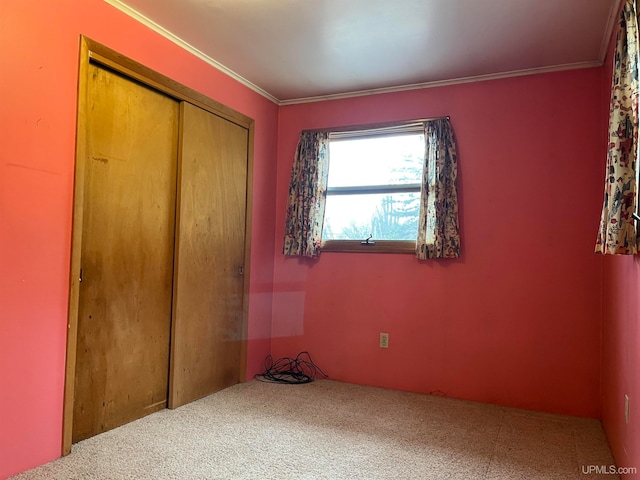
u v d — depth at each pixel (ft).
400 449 7.23
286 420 8.42
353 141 11.62
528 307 9.64
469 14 7.63
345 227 11.61
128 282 8.00
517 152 9.86
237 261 10.75
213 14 7.80
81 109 6.87
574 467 6.70
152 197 8.48
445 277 10.37
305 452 7.03
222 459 6.72
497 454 7.11
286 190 12.17
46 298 6.43
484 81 10.21
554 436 7.93
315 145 11.66
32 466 6.24
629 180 5.54
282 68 10.06
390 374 10.80
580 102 9.41
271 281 12.10
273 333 12.10
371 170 11.38
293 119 12.21
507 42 8.57
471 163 10.23
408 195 10.98
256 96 11.33
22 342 6.13
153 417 8.37
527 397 9.54
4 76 5.90
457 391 10.14
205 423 8.16
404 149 11.05
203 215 9.61
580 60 9.25
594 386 9.05
